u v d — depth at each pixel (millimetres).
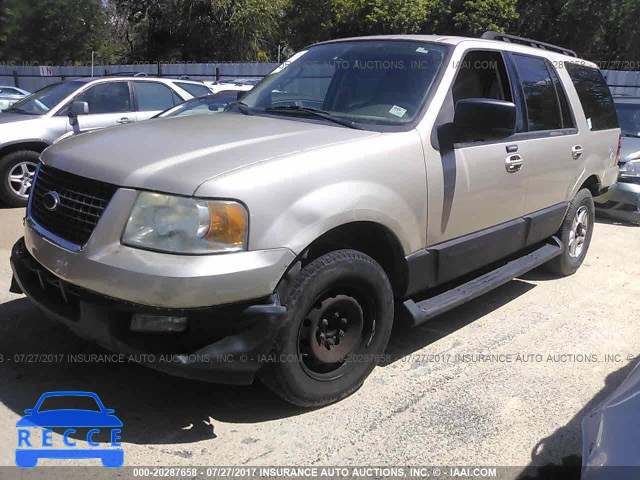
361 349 3443
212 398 3416
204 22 30422
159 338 2824
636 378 2559
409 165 3469
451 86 3902
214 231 2709
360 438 3119
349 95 3990
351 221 3141
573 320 4836
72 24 34594
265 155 3006
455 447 3088
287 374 3062
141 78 9141
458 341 4352
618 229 8047
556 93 5152
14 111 8422
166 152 3033
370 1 29688
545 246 5383
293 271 2939
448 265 3873
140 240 2740
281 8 32062
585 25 27688
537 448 3111
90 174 2961
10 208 7781
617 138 6266
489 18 26875
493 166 4117
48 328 4082
